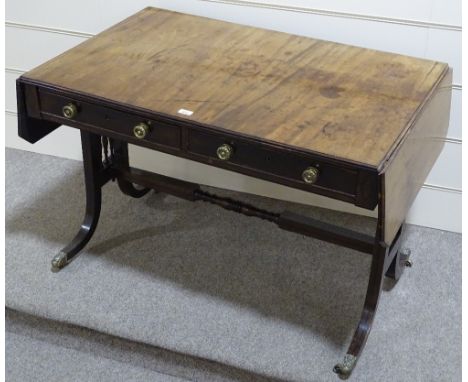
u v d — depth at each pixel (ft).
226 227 8.13
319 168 5.53
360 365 6.53
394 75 6.47
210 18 7.45
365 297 7.00
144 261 7.61
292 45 6.94
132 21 7.30
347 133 5.64
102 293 7.19
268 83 6.28
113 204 8.41
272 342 6.70
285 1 7.36
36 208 8.34
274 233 8.05
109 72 6.37
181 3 7.72
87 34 8.22
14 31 8.43
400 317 7.04
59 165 9.07
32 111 6.42
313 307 7.11
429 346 6.75
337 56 6.77
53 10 8.16
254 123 5.72
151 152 8.68
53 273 7.41
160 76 6.33
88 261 7.58
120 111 6.03
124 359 6.89
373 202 5.49
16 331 7.20
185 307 7.06
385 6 7.07
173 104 5.94
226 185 8.63
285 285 7.36
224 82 6.27
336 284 7.39
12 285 7.22
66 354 6.97
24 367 6.81
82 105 6.19
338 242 6.74
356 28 7.29
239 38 7.04
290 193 8.41
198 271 7.50
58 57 6.57
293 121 5.76
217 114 5.82
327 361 6.53
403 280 7.47
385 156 5.40
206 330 6.81
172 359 6.73
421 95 6.17
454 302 7.22
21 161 9.12
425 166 6.39
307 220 6.81
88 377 6.73
